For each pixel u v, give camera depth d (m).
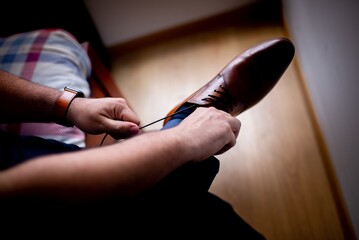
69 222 0.35
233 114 0.82
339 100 0.81
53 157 0.32
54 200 0.30
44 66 0.88
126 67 1.66
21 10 1.34
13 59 0.91
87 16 1.48
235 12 1.61
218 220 0.56
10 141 0.51
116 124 0.56
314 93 1.08
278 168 1.08
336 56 0.77
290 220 0.97
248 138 1.18
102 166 0.33
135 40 1.71
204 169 0.53
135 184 0.36
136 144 0.39
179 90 1.45
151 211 0.47
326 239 0.91
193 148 0.46
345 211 0.89
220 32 1.63
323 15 0.82
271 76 0.81
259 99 0.84
